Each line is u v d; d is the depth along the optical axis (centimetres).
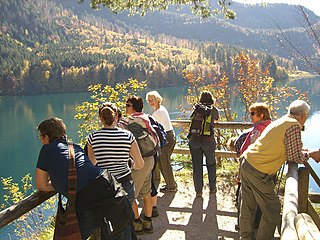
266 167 299
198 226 412
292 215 194
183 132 873
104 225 246
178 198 498
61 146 254
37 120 5956
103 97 756
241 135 379
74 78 10769
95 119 753
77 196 243
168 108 4638
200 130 468
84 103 751
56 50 15750
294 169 283
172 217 438
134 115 380
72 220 239
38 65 11194
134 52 15650
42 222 605
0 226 221
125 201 256
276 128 295
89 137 310
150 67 10706
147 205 391
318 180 336
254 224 383
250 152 311
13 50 13650
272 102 1086
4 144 4331
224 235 391
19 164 3381
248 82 1066
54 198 686
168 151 504
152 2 647
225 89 1052
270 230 318
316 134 2042
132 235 307
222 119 1056
